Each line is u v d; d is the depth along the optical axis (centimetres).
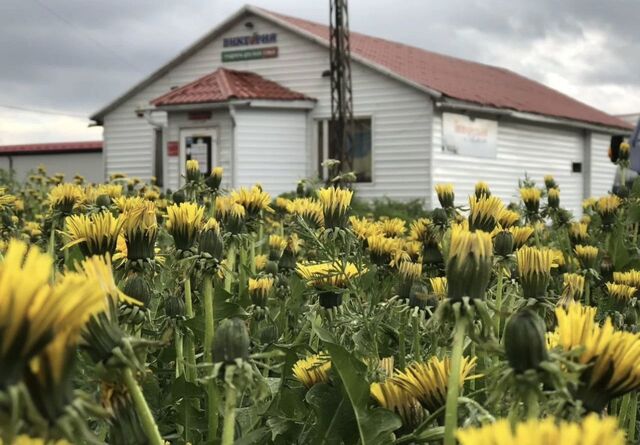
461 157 2502
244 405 264
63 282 101
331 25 2356
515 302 280
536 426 79
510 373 138
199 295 332
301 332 321
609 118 3566
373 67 2442
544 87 3950
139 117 2972
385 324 303
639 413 266
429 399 178
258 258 479
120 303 211
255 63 2695
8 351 93
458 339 154
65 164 4584
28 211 990
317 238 332
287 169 2527
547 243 631
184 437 247
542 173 2938
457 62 3606
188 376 267
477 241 155
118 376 148
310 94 2600
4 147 4819
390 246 392
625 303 354
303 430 230
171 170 2567
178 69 2891
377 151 2459
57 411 106
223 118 2503
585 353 138
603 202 589
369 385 192
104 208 406
